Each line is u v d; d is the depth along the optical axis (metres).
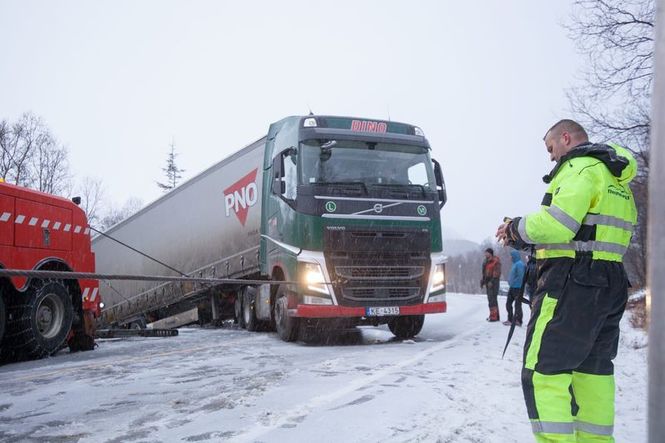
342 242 7.98
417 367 5.91
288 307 8.27
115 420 3.96
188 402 4.44
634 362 6.25
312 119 8.69
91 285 8.80
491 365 6.00
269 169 10.01
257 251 10.79
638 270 20.81
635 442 3.35
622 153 2.88
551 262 2.79
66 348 9.16
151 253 15.46
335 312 7.89
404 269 8.28
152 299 15.39
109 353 8.12
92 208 38.09
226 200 12.09
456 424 3.66
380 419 3.82
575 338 2.64
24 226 7.31
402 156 8.81
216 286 13.11
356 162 8.52
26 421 4.03
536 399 2.69
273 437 3.46
